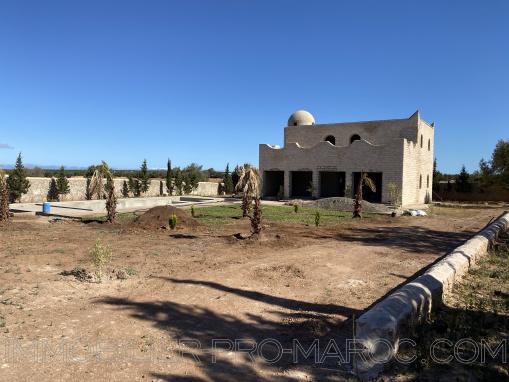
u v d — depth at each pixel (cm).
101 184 1791
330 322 586
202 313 605
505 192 4722
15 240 1232
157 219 1645
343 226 1830
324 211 2648
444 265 765
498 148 4716
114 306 621
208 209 2558
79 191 3491
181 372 430
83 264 895
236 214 2227
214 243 1220
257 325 569
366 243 1334
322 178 4622
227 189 5288
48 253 1016
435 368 447
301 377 430
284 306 650
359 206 2233
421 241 1423
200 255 1025
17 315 568
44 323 545
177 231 1491
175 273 828
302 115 4844
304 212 2530
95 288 711
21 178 2973
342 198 2892
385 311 475
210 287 730
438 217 2467
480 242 1070
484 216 2642
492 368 446
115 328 538
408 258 1084
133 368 434
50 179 3253
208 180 5781
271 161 4297
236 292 710
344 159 3803
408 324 505
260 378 425
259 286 755
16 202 2988
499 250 1173
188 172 5034
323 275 855
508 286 778
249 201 1877
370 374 439
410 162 3691
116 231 1469
